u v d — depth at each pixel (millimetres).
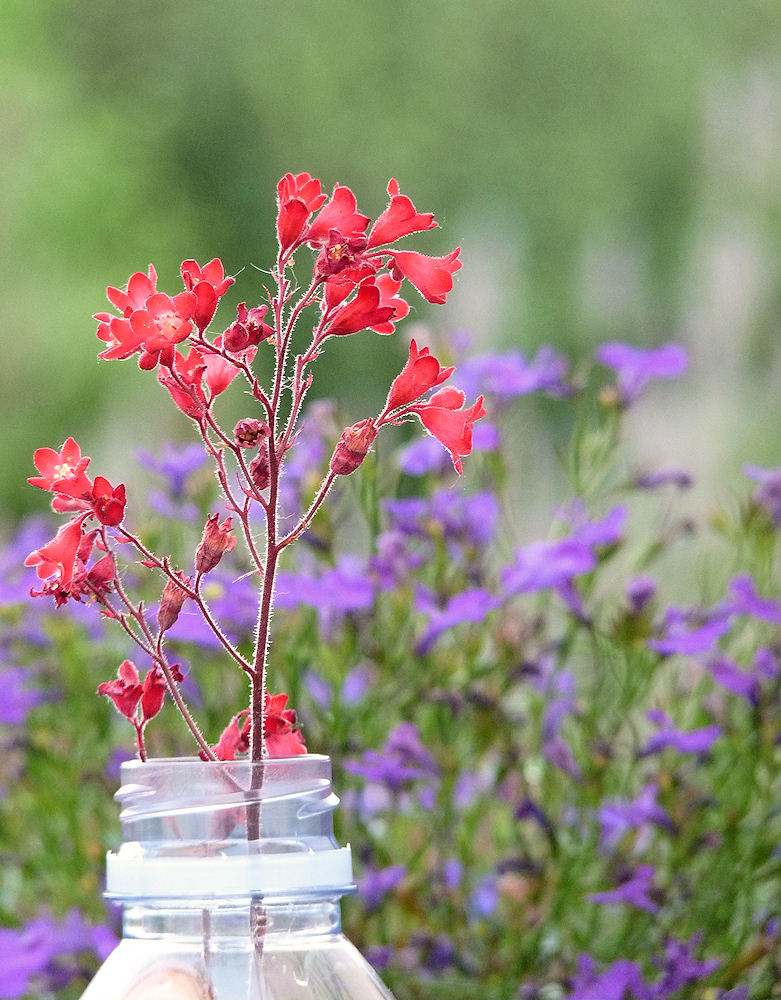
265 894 652
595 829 870
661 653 897
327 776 659
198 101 5633
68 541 656
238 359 659
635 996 837
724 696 936
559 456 1018
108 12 5531
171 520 1021
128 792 655
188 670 896
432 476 1005
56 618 1006
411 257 663
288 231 657
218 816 653
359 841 880
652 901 853
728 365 5988
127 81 5562
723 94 6273
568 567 881
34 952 844
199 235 5551
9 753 1007
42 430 4645
